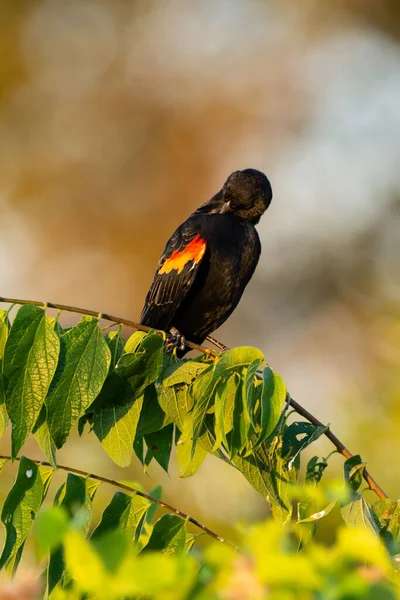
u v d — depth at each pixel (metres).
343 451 6.61
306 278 25.25
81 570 3.16
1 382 5.92
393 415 13.26
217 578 3.33
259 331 24.52
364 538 3.27
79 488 5.85
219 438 6.10
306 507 6.20
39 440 6.02
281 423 6.08
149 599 4.22
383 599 3.07
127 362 6.34
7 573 5.73
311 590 3.15
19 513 5.77
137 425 6.77
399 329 14.28
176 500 14.82
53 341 5.89
